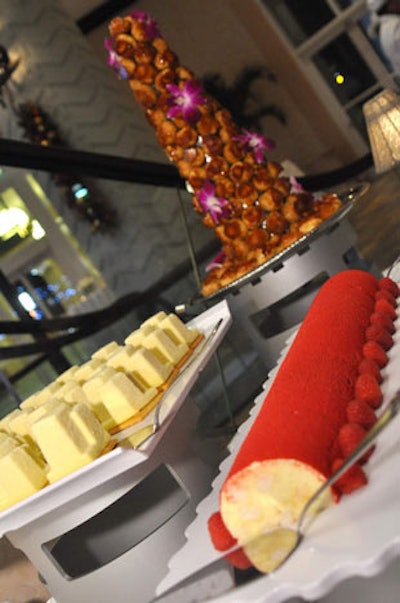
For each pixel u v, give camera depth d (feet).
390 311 4.98
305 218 8.54
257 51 31.86
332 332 4.47
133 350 6.32
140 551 5.25
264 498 3.34
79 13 31.14
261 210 8.57
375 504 3.14
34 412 5.63
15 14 20.83
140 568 5.24
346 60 31.17
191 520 5.41
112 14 31.60
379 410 3.84
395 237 12.21
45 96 21.18
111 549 5.41
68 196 20.42
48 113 21.27
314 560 3.06
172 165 12.22
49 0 21.67
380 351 4.37
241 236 8.70
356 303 4.94
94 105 21.71
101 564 5.40
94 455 5.04
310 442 3.40
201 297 8.91
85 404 5.37
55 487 4.78
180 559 3.66
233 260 8.94
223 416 8.77
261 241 8.52
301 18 31.04
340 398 3.76
